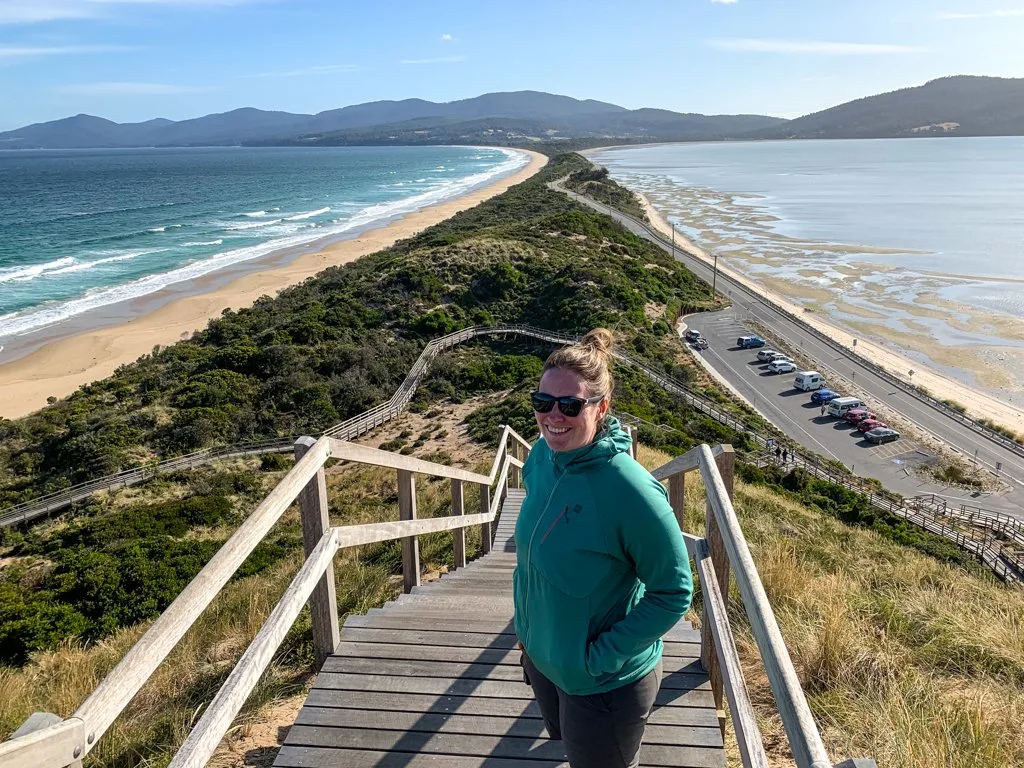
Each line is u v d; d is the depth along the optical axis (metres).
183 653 5.11
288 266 58.84
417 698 3.31
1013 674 4.45
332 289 45.62
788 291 54.47
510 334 40.00
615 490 2.06
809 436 30.39
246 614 5.86
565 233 59.09
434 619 4.14
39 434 26.50
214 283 52.69
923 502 24.19
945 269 59.56
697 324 45.69
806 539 8.84
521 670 3.52
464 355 37.19
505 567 6.37
